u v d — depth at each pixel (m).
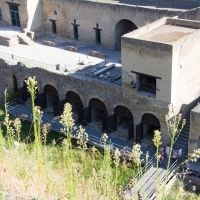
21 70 37.94
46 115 36.47
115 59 38.69
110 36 40.97
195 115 27.20
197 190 26.58
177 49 27.41
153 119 30.62
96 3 40.47
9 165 20.95
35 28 45.94
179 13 35.31
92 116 35.16
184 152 29.16
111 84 31.88
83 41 43.69
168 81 28.08
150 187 25.61
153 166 28.44
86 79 33.47
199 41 29.89
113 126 33.03
